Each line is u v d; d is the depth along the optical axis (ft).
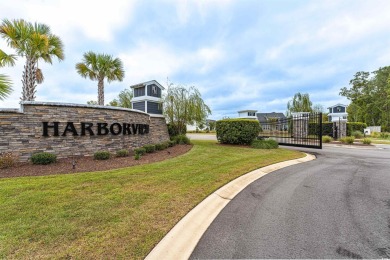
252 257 7.94
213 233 9.87
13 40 27.55
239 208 13.01
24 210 11.05
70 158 25.50
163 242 8.70
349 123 80.43
